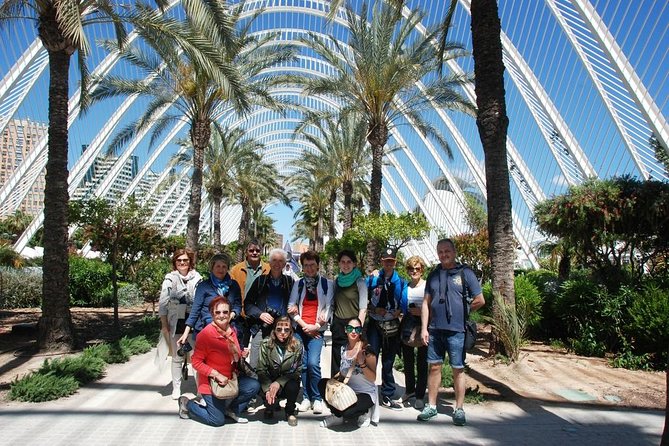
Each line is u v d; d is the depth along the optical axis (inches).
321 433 179.2
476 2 326.6
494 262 315.6
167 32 400.2
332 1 411.2
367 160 1261.1
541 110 898.1
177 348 211.2
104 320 533.3
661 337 310.3
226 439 169.6
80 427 175.9
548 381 271.9
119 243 487.5
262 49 754.2
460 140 1203.2
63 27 334.0
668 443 128.4
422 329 201.3
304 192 2155.5
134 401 211.5
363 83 709.3
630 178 422.0
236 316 208.5
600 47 647.8
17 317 530.6
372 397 188.1
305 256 209.3
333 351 211.5
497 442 173.2
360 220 783.1
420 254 1534.2
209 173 1330.0
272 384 187.9
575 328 389.4
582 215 414.3
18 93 836.0
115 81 676.7
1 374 266.4
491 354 318.0
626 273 453.1
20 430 171.2
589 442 174.7
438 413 208.7
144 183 1387.8
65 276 342.0
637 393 251.8
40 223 1091.3
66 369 238.5
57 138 348.2
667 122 597.3
